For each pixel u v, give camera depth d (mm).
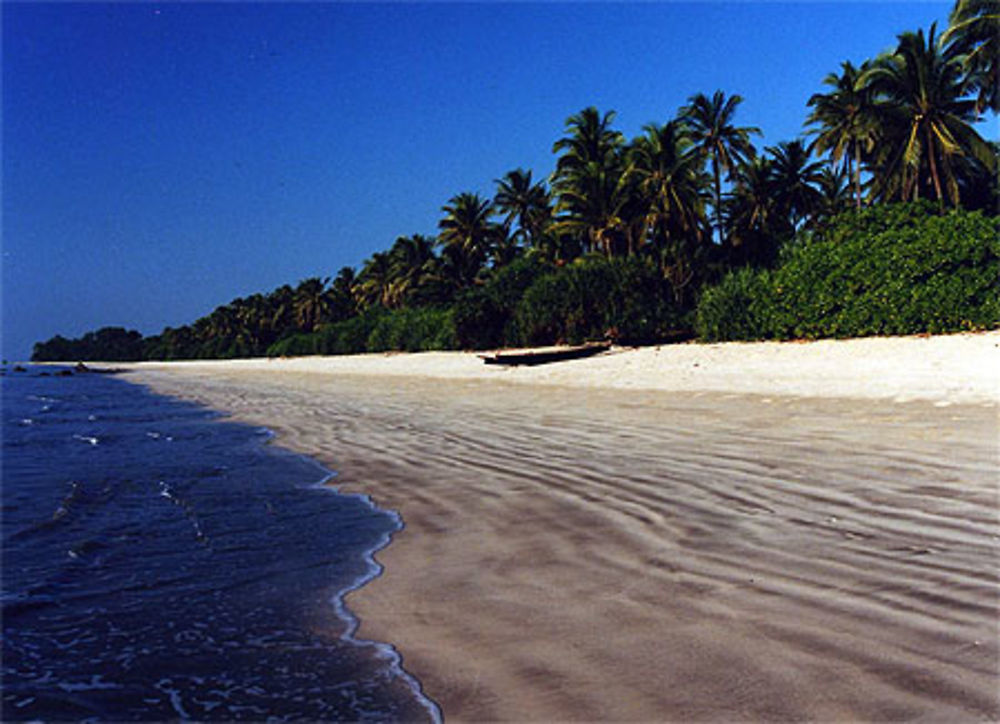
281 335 92812
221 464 7770
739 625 2670
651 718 2078
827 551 3471
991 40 27516
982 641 2398
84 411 18047
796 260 21641
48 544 4602
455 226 56719
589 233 37312
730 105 36719
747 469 5523
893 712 2021
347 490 5961
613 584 3238
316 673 2590
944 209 22078
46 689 2541
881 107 32469
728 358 17578
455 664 2559
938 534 3611
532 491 5344
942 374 10242
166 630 3082
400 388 18797
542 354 23250
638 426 8336
